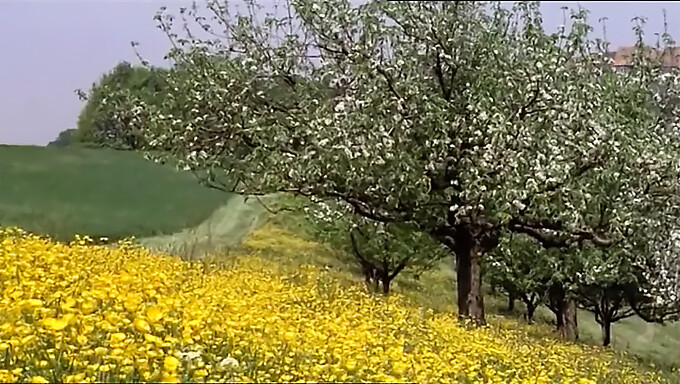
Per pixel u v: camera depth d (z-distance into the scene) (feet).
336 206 75.15
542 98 54.44
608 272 85.30
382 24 57.06
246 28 60.64
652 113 73.46
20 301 26.30
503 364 35.04
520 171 52.65
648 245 75.36
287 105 60.44
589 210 59.72
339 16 57.11
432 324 44.21
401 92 54.90
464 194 53.88
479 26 57.21
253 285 45.96
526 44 56.75
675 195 63.67
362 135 53.88
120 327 26.16
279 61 59.36
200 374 20.94
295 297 44.55
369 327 36.65
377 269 91.40
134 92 67.92
